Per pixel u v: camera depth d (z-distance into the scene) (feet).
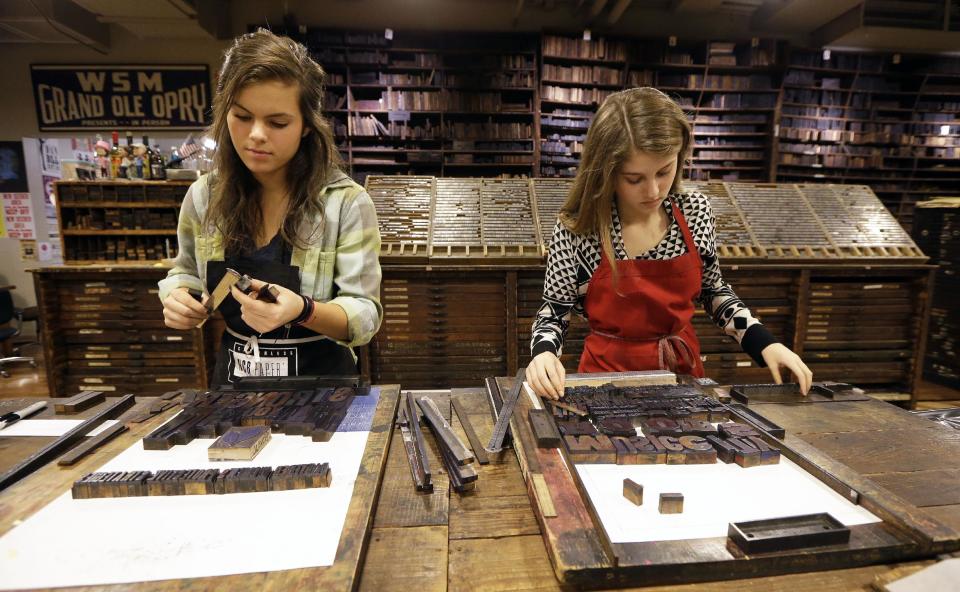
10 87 16.72
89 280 9.70
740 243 9.65
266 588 1.69
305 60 3.53
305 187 3.89
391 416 3.13
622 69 17.49
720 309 4.63
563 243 4.46
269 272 3.91
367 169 17.39
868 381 10.15
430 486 2.51
